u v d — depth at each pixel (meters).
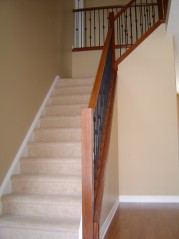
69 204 2.42
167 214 3.38
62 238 2.15
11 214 2.54
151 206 3.81
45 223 2.27
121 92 4.33
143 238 2.55
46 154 3.25
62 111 3.90
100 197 2.28
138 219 3.18
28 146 3.31
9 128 2.88
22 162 3.07
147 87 4.28
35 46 3.67
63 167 2.97
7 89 2.85
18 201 2.53
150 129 4.19
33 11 3.62
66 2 5.27
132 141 4.21
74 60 5.29
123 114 4.29
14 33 3.03
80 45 6.16
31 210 2.51
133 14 6.39
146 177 4.12
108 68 3.56
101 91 2.86
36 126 3.63
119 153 4.22
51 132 3.47
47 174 2.95
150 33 4.39
